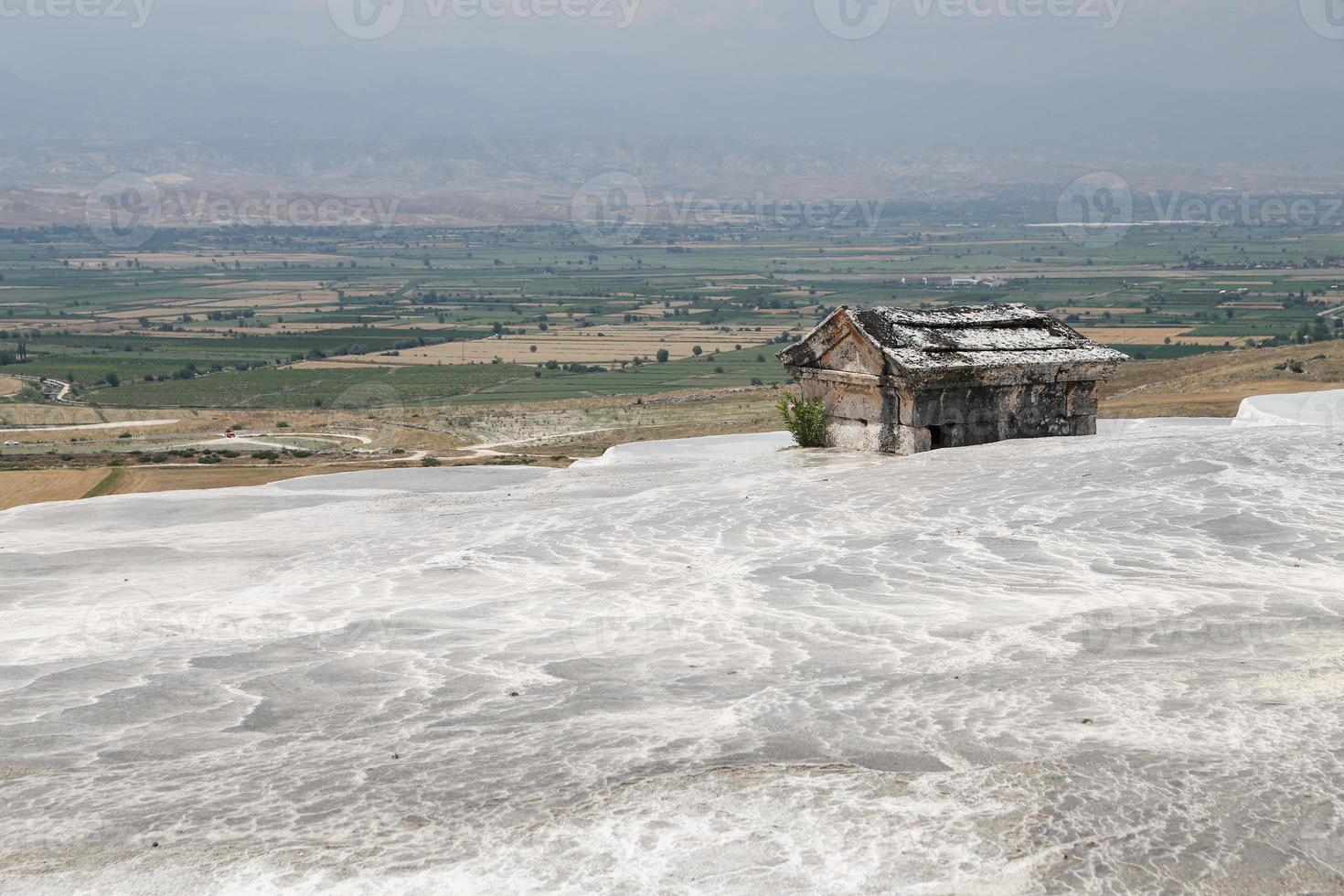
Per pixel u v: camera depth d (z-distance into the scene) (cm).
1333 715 631
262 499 2073
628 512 1584
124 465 6397
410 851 512
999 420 2106
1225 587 984
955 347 2095
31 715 744
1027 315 2256
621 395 10931
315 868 500
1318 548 1134
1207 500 1360
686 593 1073
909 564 1158
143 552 1545
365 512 1850
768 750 614
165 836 539
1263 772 557
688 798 551
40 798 594
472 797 567
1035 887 465
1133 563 1109
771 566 1183
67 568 1458
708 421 7769
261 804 573
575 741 645
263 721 715
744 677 771
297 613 1058
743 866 486
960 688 717
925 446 2056
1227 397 5769
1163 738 608
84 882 498
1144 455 1638
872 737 628
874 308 2177
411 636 932
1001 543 1232
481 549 1379
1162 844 493
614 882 478
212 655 891
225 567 1411
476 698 746
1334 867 475
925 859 486
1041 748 600
